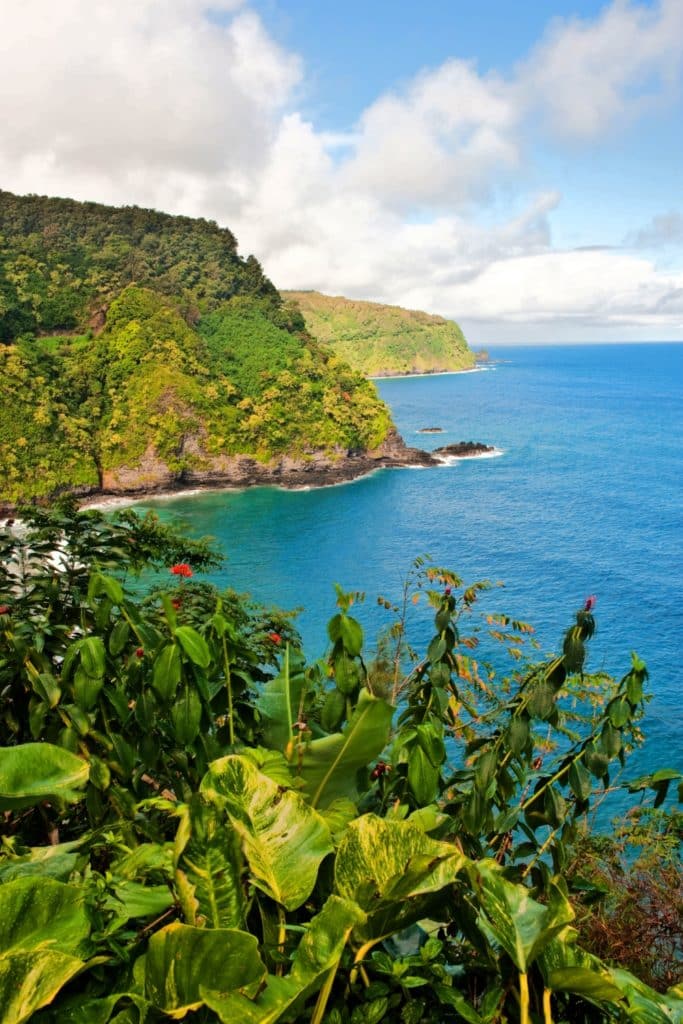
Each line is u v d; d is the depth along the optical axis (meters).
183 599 5.68
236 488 77.00
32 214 122.00
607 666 30.20
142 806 2.91
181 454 77.31
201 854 2.07
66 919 1.89
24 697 3.51
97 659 2.99
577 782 2.62
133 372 81.12
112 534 4.90
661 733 21.52
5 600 3.92
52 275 100.19
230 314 109.06
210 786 2.26
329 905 1.86
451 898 2.23
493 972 2.15
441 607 3.26
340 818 2.54
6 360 73.75
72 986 1.81
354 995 2.07
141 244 119.38
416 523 59.72
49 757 2.52
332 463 83.50
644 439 111.00
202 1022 1.83
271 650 5.56
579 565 46.88
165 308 92.50
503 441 107.69
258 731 3.55
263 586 44.62
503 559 48.72
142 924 2.12
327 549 52.72
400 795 2.86
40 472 69.31
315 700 3.56
